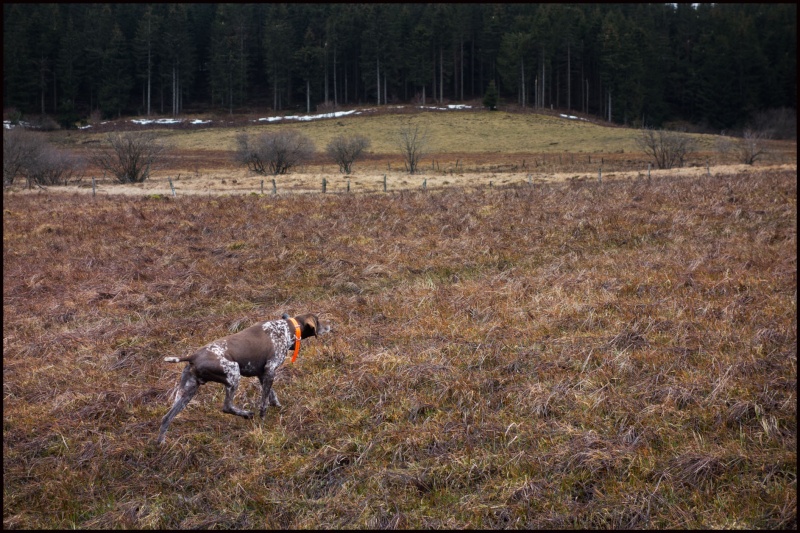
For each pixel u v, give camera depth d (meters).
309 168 59.97
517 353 9.24
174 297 12.84
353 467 6.71
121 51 118.25
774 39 119.06
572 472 6.46
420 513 6.06
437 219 19.02
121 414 7.97
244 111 120.75
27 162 42.47
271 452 7.07
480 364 8.93
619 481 6.32
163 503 6.28
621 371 8.52
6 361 9.83
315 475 6.66
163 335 10.69
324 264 14.87
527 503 6.07
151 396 8.39
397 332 10.34
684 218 17.81
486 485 6.37
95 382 8.89
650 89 112.31
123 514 6.01
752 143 53.97
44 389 8.71
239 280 13.80
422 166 62.88
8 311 12.28
